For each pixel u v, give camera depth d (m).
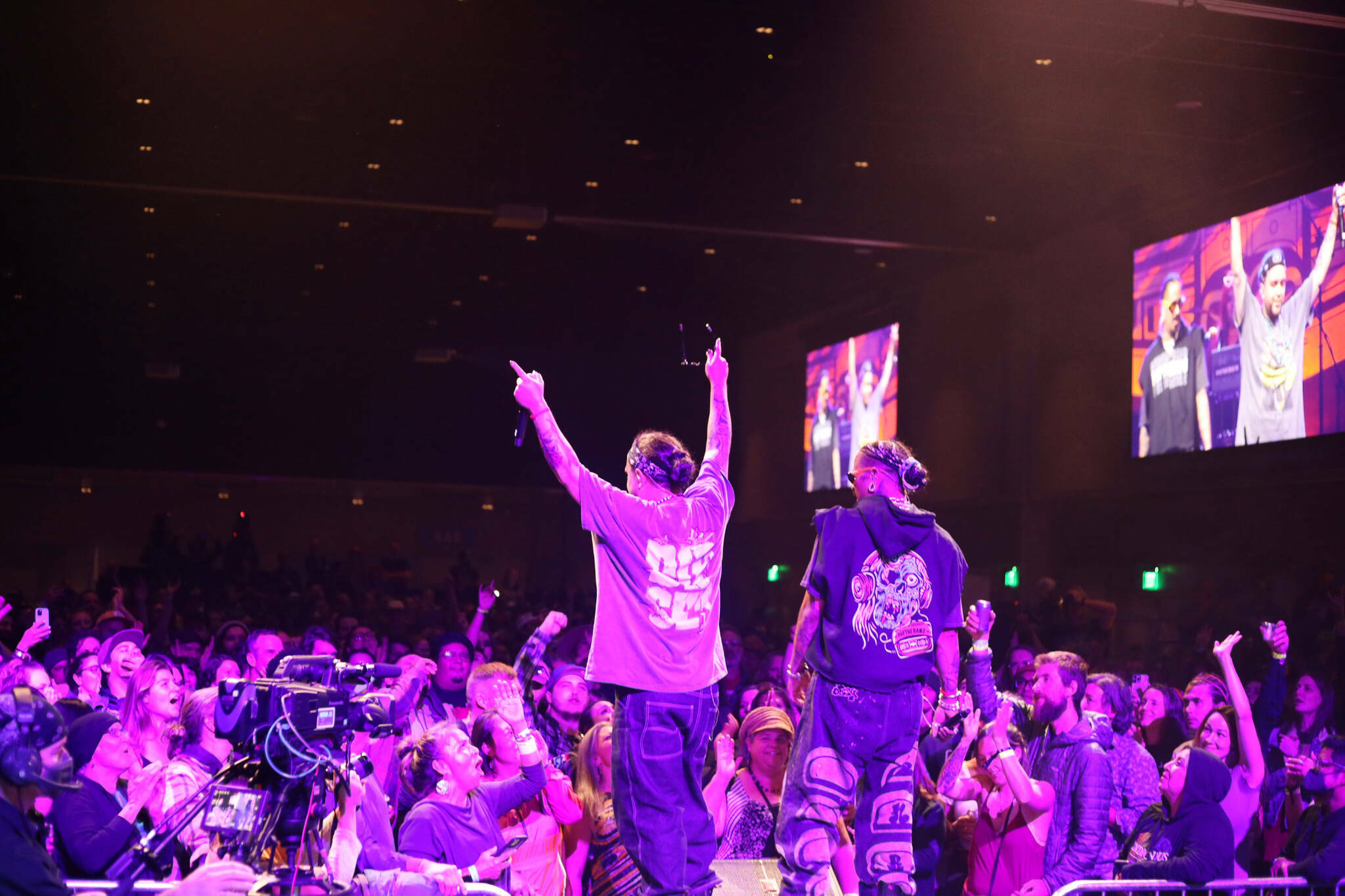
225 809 2.40
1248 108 11.23
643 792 2.87
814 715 2.98
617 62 11.09
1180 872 4.14
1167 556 13.73
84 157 14.27
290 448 25.84
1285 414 11.48
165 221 17.06
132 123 13.11
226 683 2.48
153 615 12.85
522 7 10.00
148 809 3.64
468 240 17.78
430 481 26.22
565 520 26.92
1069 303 15.51
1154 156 12.62
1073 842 4.21
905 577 2.99
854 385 20.11
